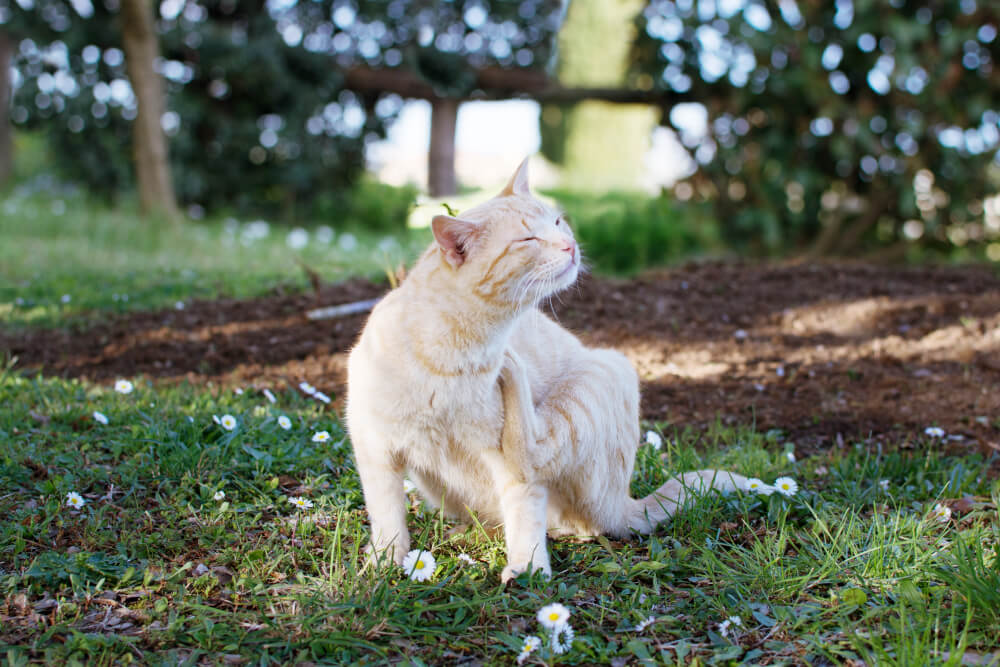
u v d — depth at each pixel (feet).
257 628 8.66
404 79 41.39
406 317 9.58
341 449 13.07
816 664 8.23
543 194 39.32
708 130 32.86
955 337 19.15
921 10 29.55
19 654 8.02
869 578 9.61
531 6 42.70
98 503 11.19
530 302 9.88
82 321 20.40
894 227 32.42
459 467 10.36
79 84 39.58
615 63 45.39
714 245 32.86
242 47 38.63
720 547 10.64
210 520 10.74
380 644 8.49
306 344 19.06
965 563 9.19
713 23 31.48
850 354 18.84
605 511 11.03
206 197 42.11
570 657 8.23
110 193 41.52
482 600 9.00
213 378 17.12
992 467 13.57
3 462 11.87
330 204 42.98
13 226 33.40
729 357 18.80
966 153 30.50
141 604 9.08
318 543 10.62
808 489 12.45
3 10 39.01
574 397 10.53
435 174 44.09
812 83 29.94
